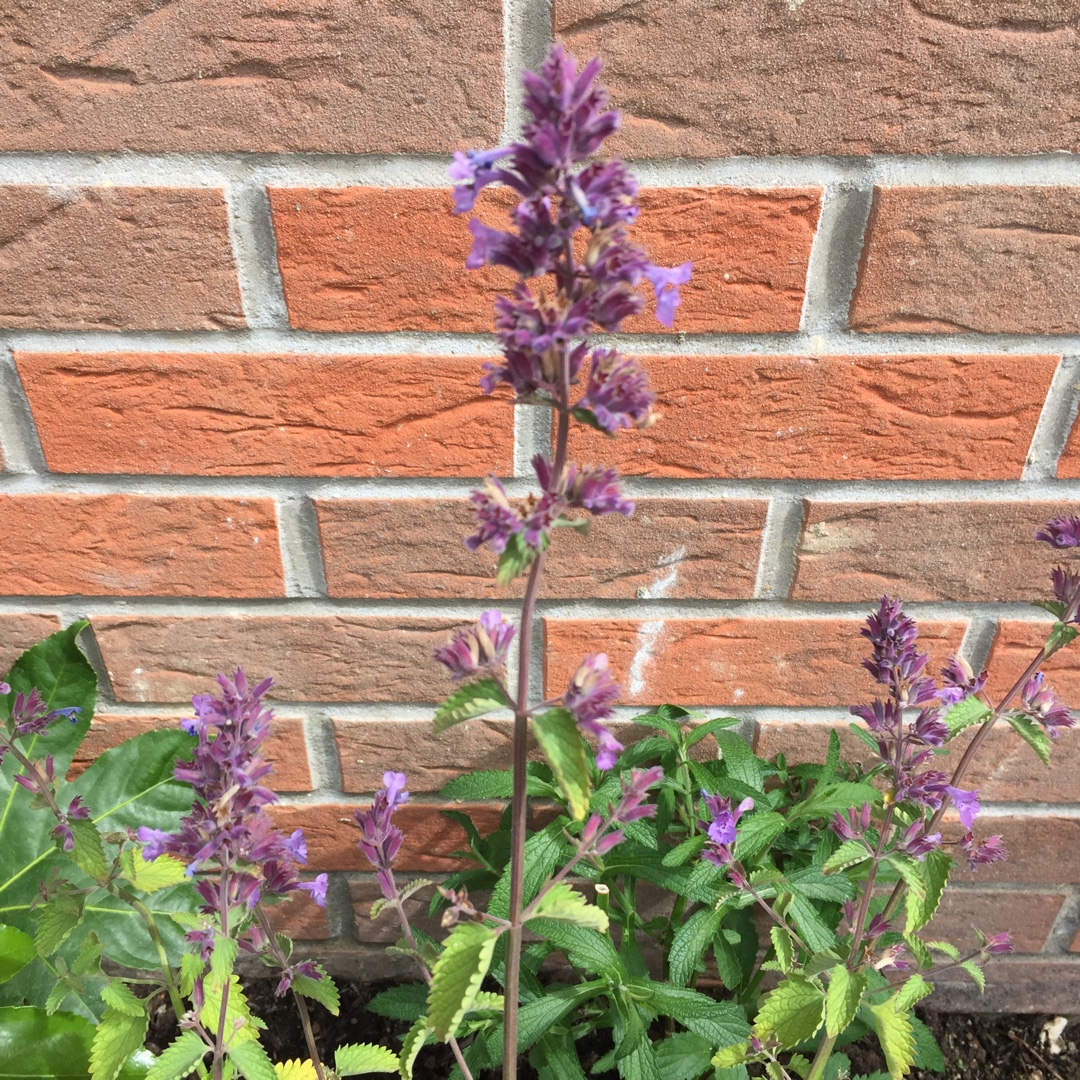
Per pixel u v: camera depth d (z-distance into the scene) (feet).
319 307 1.31
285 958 1.25
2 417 1.38
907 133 1.22
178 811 1.59
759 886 1.46
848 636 1.54
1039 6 1.16
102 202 1.25
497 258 0.86
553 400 0.90
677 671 1.57
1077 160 1.23
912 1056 1.20
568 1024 1.61
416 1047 1.07
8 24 1.16
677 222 1.27
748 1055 1.34
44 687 1.51
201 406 1.37
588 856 1.43
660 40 1.18
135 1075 1.41
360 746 1.64
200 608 1.53
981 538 1.46
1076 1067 1.83
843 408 1.37
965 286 1.30
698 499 1.44
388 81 1.20
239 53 1.18
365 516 1.45
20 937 1.47
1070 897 1.79
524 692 0.97
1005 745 1.62
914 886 1.19
